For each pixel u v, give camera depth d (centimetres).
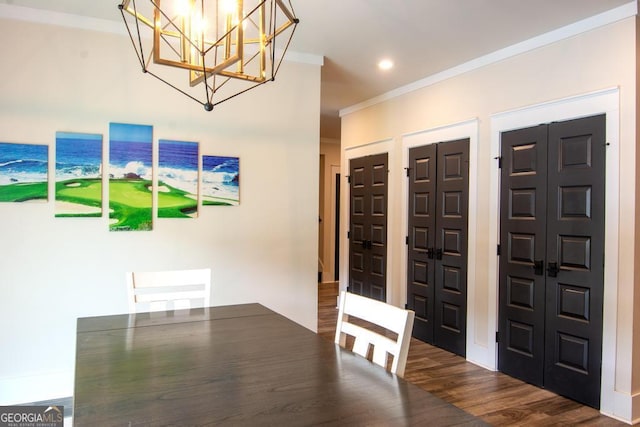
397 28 309
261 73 158
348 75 420
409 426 105
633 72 264
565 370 299
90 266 297
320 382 133
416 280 440
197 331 187
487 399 297
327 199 802
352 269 555
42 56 283
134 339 174
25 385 279
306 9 280
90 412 110
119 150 304
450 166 399
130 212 307
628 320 265
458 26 305
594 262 283
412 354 393
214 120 335
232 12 145
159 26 140
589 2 266
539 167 318
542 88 317
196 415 109
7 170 275
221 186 337
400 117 464
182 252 325
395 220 471
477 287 370
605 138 277
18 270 279
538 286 319
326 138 789
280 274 359
